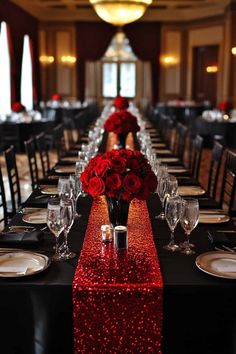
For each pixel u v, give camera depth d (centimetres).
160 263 206
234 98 1330
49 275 192
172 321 188
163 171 312
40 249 223
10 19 1190
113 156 217
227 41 1327
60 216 208
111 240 231
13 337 192
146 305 184
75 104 1518
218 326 189
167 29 1587
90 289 183
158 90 1623
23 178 749
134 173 213
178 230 251
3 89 1200
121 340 187
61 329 189
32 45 1438
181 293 184
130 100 1802
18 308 188
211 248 226
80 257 211
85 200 310
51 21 1591
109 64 1817
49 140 1045
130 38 1597
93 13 1565
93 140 545
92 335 187
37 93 1477
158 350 188
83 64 1616
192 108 1373
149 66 1628
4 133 986
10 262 204
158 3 1364
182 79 1617
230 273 194
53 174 402
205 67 1544
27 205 298
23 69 1411
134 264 203
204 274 194
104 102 1761
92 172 218
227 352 192
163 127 959
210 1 1321
